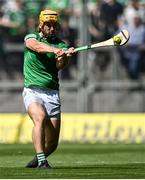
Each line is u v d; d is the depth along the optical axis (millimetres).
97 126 46531
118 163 26719
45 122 22875
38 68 23125
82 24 48719
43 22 23203
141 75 50719
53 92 23344
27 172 20656
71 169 22047
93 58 49594
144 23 51469
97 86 49562
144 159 30344
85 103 49156
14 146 42344
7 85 50562
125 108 49875
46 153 24000
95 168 22688
